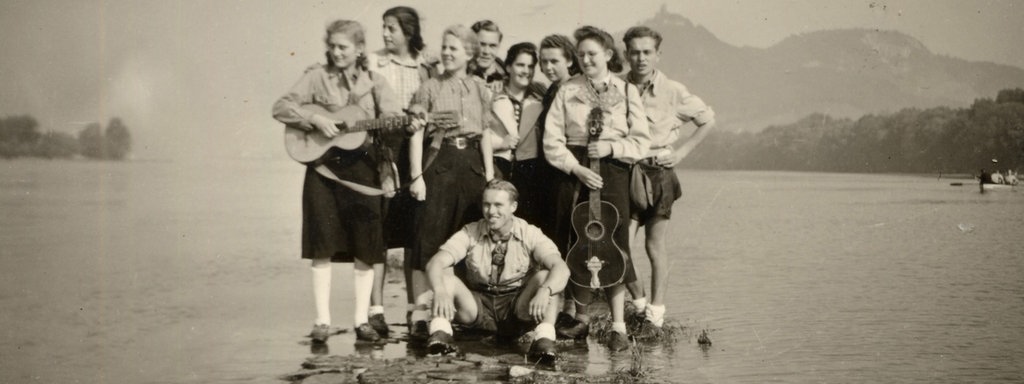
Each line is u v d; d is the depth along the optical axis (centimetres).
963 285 973
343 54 691
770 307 847
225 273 1099
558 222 695
